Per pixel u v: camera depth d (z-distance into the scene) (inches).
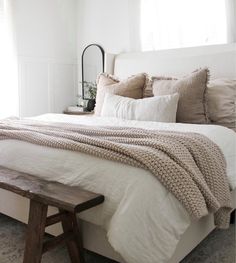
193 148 62.9
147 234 49.9
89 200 51.4
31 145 69.2
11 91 140.2
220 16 116.6
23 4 141.2
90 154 59.3
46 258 68.4
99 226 59.1
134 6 138.6
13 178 62.2
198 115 98.4
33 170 65.8
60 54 159.2
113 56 142.6
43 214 54.4
